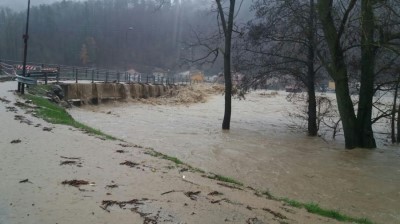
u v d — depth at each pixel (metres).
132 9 118.88
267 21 21.33
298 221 6.33
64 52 98.12
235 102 48.53
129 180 7.21
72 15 110.06
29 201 5.67
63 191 6.22
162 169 8.57
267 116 32.50
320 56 18.59
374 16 15.78
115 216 5.36
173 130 20.23
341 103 17.53
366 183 11.08
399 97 23.48
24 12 91.19
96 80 42.66
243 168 12.13
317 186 10.58
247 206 6.58
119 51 112.31
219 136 18.98
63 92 29.06
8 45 84.31
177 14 97.31
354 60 18.94
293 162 13.46
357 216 8.29
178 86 60.50
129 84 40.09
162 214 5.59
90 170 7.66
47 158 8.33
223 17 22.64
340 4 17.69
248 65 22.77
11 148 9.05
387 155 15.62
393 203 9.39
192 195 6.71
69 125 13.75
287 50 21.62
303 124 25.55
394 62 17.55
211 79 91.31
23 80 21.06
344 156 15.05
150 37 116.12
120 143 11.45
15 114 14.52
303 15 20.28
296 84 22.84
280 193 9.63
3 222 4.88
